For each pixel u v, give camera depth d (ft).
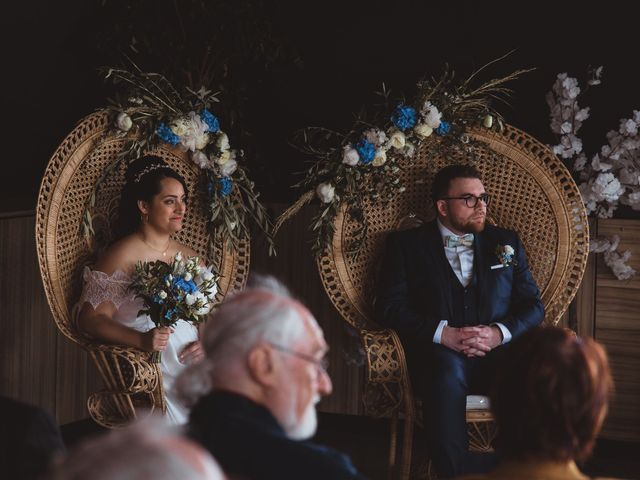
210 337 7.15
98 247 14.51
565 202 15.23
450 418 13.23
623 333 16.02
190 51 18.12
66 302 13.80
